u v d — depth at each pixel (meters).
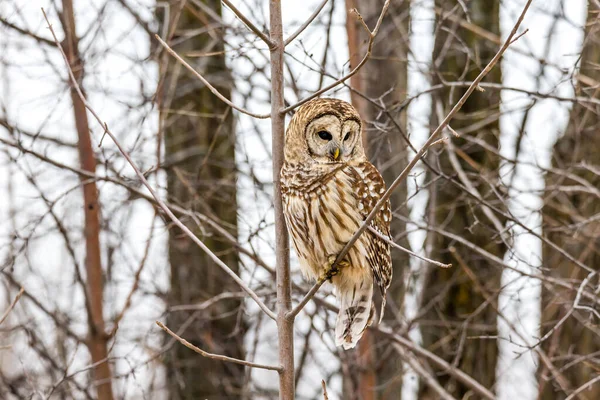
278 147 8.20
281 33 8.27
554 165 15.08
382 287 10.10
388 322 14.28
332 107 9.77
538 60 12.04
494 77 14.95
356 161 9.93
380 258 10.04
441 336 15.08
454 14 13.48
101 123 8.12
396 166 14.64
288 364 7.89
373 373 13.30
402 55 14.13
